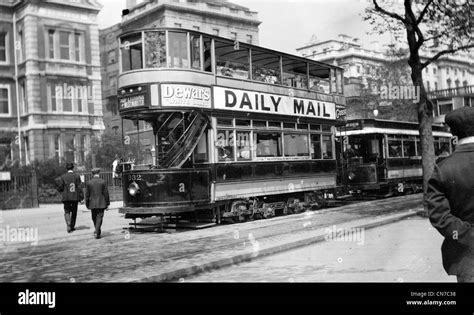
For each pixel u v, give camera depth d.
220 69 14.62
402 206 16.77
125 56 13.50
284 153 16.50
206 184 13.45
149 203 12.68
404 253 7.95
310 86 18.48
